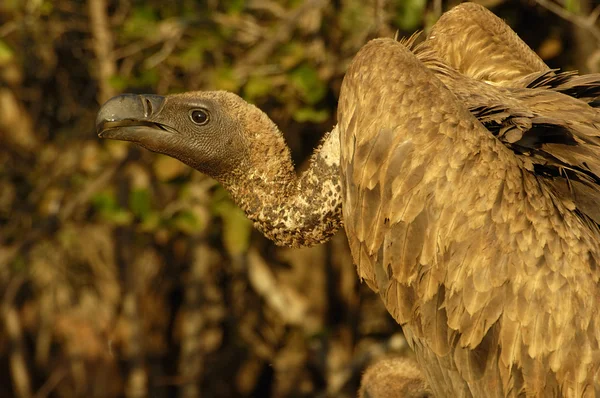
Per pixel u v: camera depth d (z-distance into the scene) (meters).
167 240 14.95
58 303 15.47
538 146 6.57
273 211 7.69
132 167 13.15
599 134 6.71
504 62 8.08
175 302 15.75
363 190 6.66
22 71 14.52
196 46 11.91
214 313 15.12
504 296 6.25
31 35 13.91
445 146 6.39
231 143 7.69
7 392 16.92
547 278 6.18
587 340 6.11
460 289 6.36
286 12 12.38
